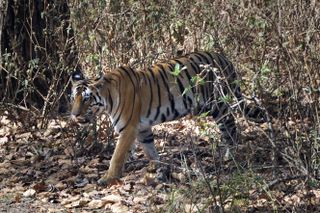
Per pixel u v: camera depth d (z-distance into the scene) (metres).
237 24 14.30
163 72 12.55
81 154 13.51
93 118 12.45
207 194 10.02
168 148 13.50
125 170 12.73
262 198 10.34
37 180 12.55
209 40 14.23
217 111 12.78
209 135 10.66
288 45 11.75
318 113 11.05
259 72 11.72
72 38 14.60
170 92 12.52
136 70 12.50
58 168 12.98
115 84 12.12
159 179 11.99
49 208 11.38
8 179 12.63
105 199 11.41
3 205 11.57
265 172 11.02
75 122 12.89
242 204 10.03
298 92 11.23
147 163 12.98
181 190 10.09
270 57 12.44
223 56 13.08
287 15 12.50
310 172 10.19
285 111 11.50
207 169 11.87
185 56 12.89
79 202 11.41
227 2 14.62
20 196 11.89
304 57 11.16
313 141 10.87
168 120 12.64
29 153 13.78
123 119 12.15
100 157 13.35
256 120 12.23
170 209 10.00
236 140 11.95
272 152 10.80
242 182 9.93
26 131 14.80
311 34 11.91
